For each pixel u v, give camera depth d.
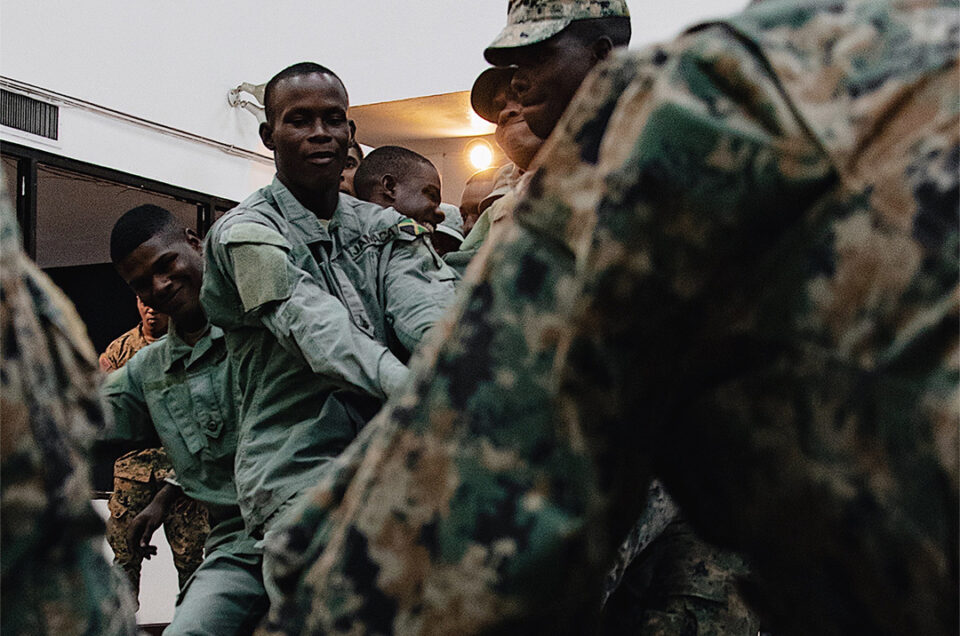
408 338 2.38
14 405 0.73
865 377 0.66
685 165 0.67
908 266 0.65
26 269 0.82
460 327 0.75
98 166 7.04
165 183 7.47
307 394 2.34
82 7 6.93
